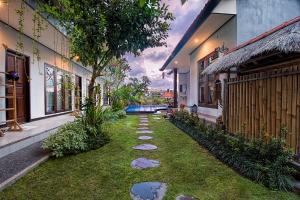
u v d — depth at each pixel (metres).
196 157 3.96
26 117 6.91
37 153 3.96
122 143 5.08
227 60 4.68
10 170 3.09
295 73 3.22
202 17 6.03
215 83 7.38
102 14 4.42
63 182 2.84
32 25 5.71
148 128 7.51
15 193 2.53
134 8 4.50
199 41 8.50
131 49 4.95
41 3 4.45
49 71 8.44
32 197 2.44
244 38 5.70
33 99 7.21
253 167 2.96
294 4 5.98
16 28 6.04
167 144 5.02
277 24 5.86
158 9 4.64
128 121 9.69
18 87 6.46
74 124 4.82
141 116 12.29
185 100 17.16
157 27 5.00
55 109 8.99
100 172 3.19
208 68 5.72
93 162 3.63
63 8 4.45
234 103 5.13
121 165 3.50
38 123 6.64
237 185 2.73
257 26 5.76
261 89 4.11
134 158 3.88
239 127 4.87
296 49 2.79
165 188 2.68
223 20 6.19
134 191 2.59
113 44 4.82
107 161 3.69
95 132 4.88
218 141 4.18
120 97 12.25
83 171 3.23
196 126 5.83
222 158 3.71
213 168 3.36
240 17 5.71
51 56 8.55
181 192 2.57
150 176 3.05
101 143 4.77
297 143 3.15
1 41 5.51
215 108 7.36
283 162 2.76
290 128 3.31
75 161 3.69
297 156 3.04
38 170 3.25
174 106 14.80
